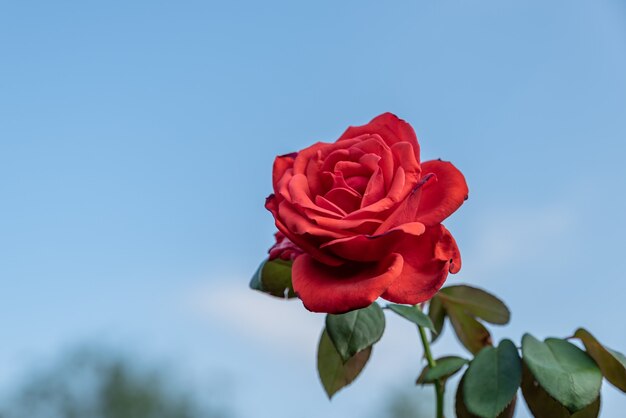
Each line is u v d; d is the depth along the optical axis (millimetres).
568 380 535
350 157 518
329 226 481
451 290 632
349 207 501
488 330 639
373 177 498
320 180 518
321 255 488
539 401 567
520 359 560
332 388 631
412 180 492
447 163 512
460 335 649
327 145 529
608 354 559
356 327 548
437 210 499
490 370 555
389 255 488
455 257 501
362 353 627
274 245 563
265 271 605
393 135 528
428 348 607
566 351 553
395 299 492
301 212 497
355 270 490
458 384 568
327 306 473
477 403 544
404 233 477
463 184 505
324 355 630
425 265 498
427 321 571
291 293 608
